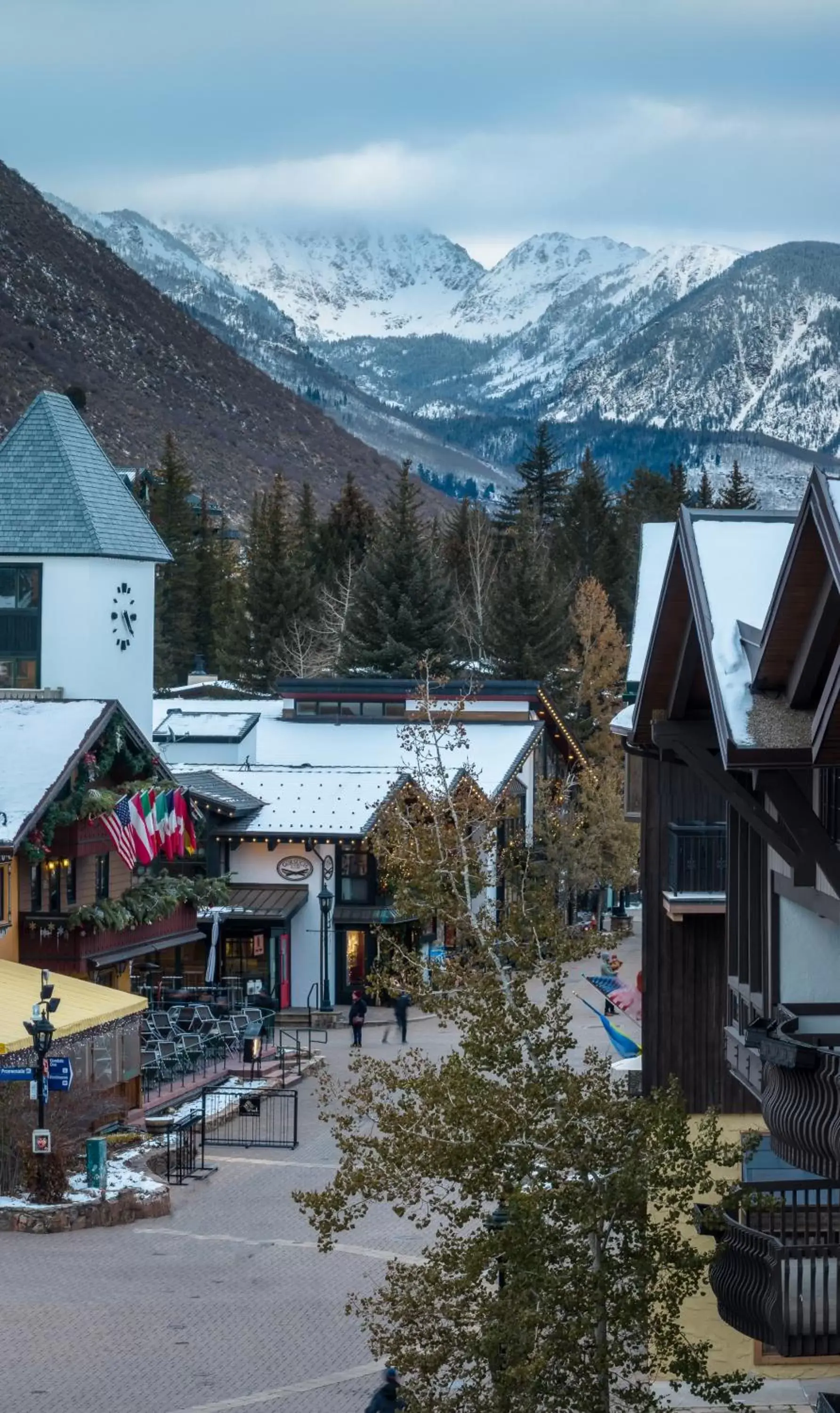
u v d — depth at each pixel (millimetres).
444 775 23531
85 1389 20703
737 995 19766
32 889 37625
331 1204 15797
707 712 17438
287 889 53375
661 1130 14953
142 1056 38625
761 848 18734
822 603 12992
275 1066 41875
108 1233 27781
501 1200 15484
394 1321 15828
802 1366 21344
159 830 40250
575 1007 50594
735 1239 17578
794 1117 14766
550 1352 14352
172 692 94938
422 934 53500
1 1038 29578
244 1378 21312
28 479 54844
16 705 39344
